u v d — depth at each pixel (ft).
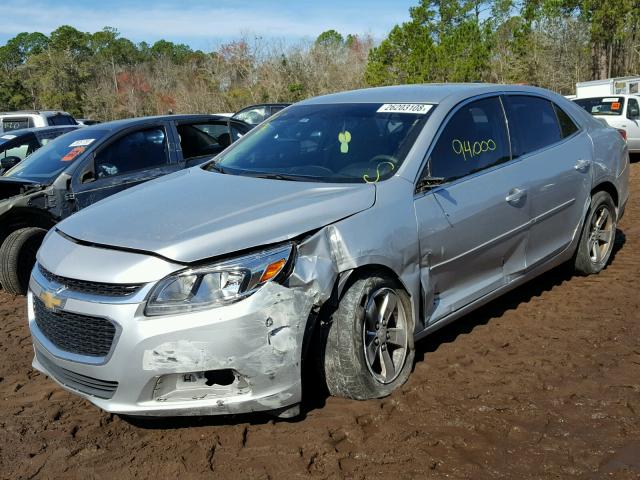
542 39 124.98
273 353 10.10
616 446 10.16
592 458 9.85
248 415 11.36
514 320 15.44
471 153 14.14
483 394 11.85
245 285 10.05
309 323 10.66
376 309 11.71
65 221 12.39
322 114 15.20
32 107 183.01
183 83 151.74
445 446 10.25
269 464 9.91
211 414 10.18
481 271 14.15
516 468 9.65
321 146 14.10
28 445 10.88
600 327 14.80
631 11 109.81
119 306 10.00
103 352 10.29
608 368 12.79
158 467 10.03
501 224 14.25
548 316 15.61
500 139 15.02
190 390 10.15
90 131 23.26
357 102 15.26
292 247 10.54
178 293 9.94
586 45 122.52
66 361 10.68
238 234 10.46
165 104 146.61
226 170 14.37
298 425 10.91
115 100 160.04
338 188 12.19
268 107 56.80
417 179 12.74
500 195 14.21
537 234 15.58
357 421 10.98
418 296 12.39
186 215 11.29
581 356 13.35
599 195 17.88
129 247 10.46
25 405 12.39
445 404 11.51
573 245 17.20
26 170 21.97
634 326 14.79
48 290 10.91
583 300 16.55
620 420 10.89
